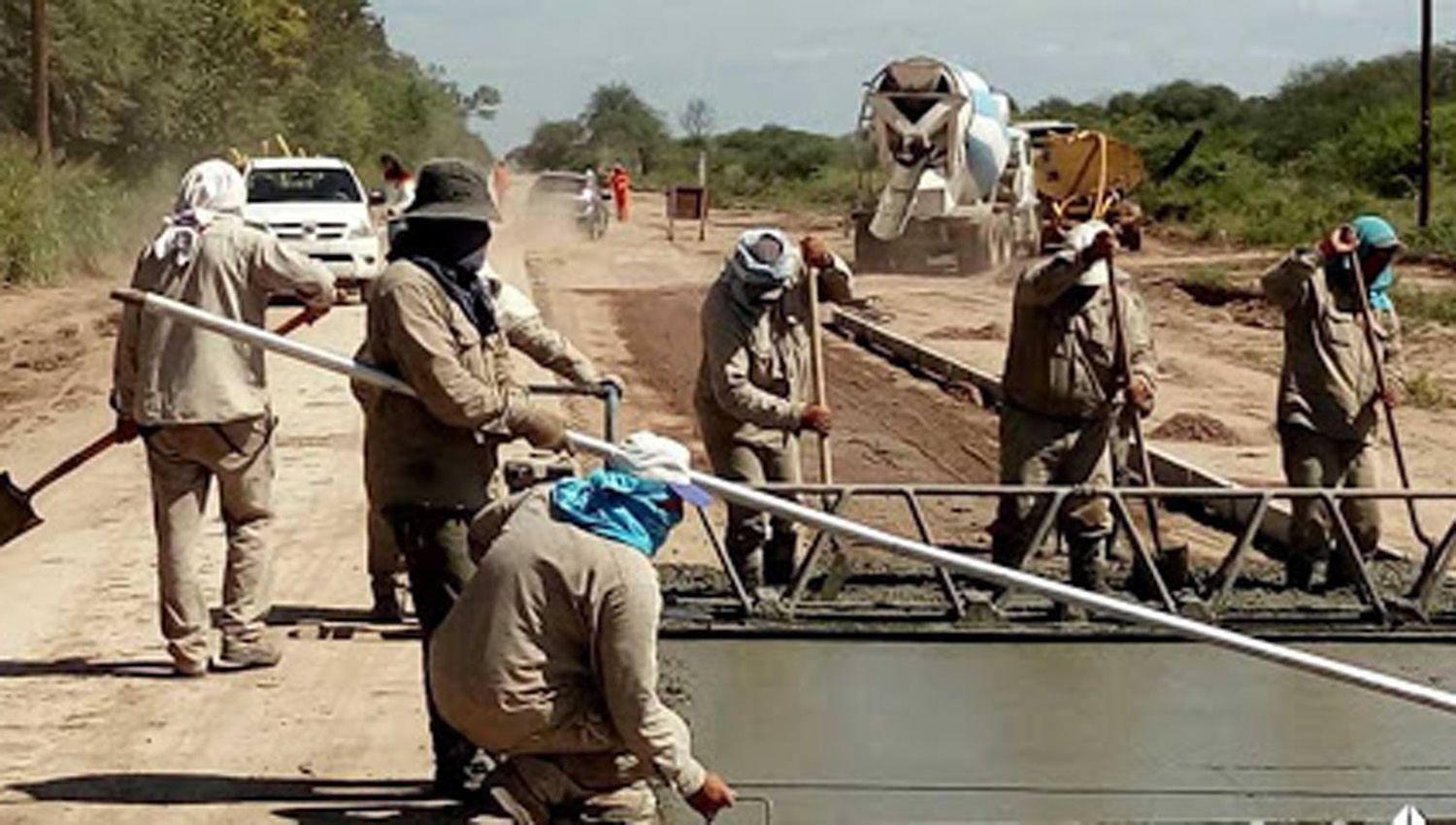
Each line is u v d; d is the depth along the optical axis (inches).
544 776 231.9
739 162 4279.0
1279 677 350.9
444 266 275.1
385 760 313.1
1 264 1224.8
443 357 270.7
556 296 1253.7
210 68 2003.0
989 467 622.8
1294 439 419.2
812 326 393.7
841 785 287.1
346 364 273.1
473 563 268.1
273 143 2043.6
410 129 3479.3
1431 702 241.0
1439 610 404.8
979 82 1465.3
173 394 343.3
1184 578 410.6
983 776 290.0
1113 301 391.5
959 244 1469.0
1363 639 384.2
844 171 3526.1
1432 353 984.3
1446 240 1578.5
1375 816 277.4
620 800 234.8
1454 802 282.8
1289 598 415.2
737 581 389.1
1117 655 368.2
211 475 358.6
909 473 607.5
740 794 282.7
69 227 1348.4
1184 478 569.0
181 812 288.4
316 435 650.8
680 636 378.9
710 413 395.2
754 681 344.8
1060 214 579.2
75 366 869.2
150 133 1818.4
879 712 325.1
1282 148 2915.8
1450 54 3218.5
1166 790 287.1
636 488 227.9
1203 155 2456.9
